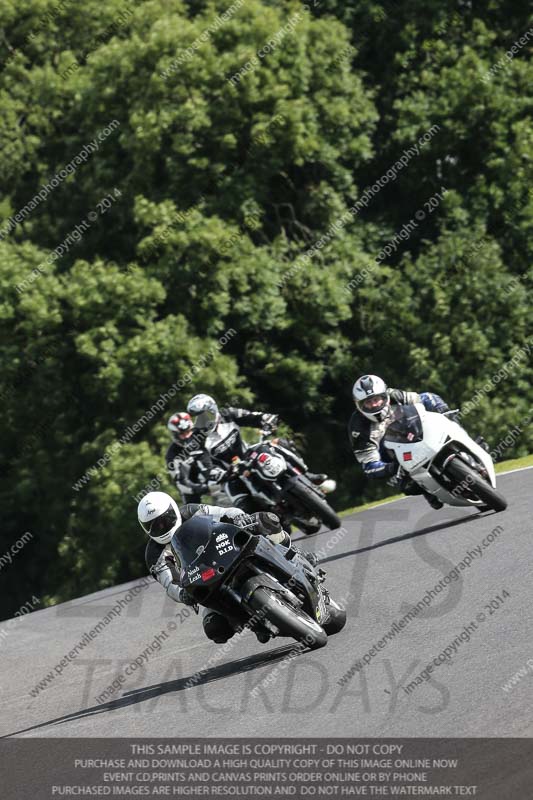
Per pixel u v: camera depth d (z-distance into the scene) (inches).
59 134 3644.2
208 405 1713.8
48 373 3302.2
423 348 3336.6
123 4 3592.5
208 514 1012.5
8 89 3631.9
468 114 3494.1
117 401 3260.3
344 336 3513.8
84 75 3363.7
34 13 3577.8
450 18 3627.0
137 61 3218.5
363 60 3718.0
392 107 3595.0
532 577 1051.3
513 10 3725.4
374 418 1505.9
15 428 3417.8
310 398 3437.5
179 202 3250.5
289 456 1711.4
